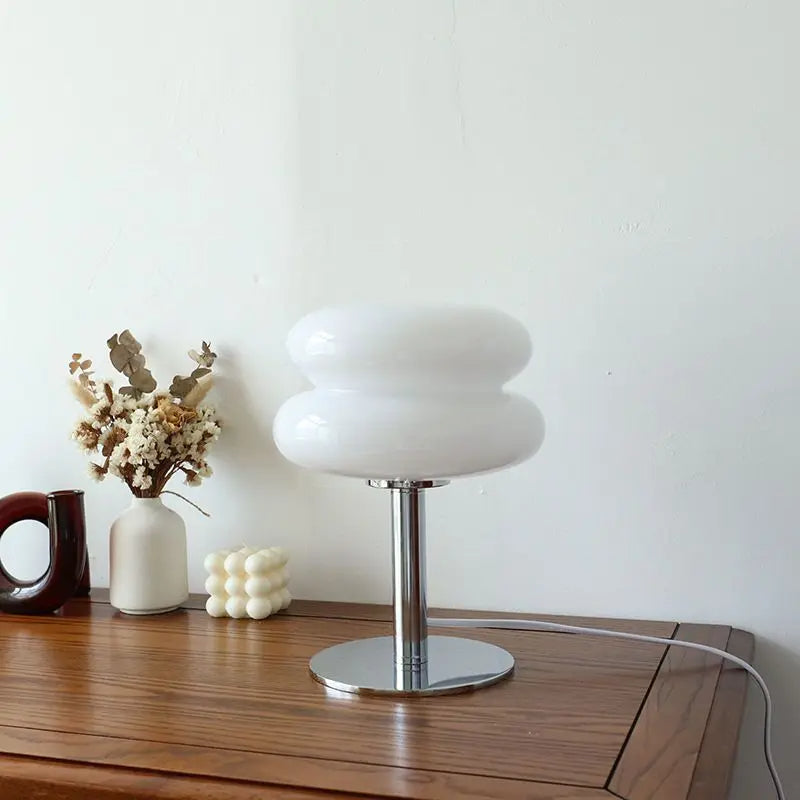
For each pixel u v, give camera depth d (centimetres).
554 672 99
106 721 87
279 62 132
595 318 120
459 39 124
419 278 126
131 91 139
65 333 143
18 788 77
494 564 125
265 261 133
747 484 115
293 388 133
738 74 113
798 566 113
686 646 106
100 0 140
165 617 124
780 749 114
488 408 91
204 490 137
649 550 119
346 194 129
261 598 121
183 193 137
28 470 146
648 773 74
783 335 113
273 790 73
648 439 118
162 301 138
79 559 126
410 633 101
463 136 124
